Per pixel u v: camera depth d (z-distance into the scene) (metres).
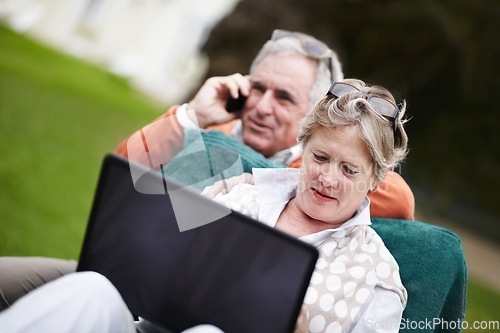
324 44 2.09
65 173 5.08
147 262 1.22
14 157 4.99
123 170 1.23
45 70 10.20
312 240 1.52
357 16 6.75
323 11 6.53
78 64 12.57
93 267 1.23
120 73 13.54
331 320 1.40
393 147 1.48
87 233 1.24
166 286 1.21
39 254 3.21
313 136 1.51
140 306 1.22
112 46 14.70
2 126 5.82
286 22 6.12
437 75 7.17
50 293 1.02
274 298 1.15
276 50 2.10
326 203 1.49
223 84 2.13
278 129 2.08
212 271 1.19
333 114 1.44
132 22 14.62
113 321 1.06
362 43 6.91
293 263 1.15
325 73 2.05
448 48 7.04
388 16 6.85
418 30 6.76
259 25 5.91
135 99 11.48
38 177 4.70
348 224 1.51
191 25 14.30
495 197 8.55
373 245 1.53
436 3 7.02
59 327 0.98
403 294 1.48
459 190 8.46
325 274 1.45
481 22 7.47
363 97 1.46
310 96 2.04
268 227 1.17
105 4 14.53
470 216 8.90
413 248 1.65
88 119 7.61
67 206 4.29
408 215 1.79
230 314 1.17
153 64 14.47
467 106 7.53
